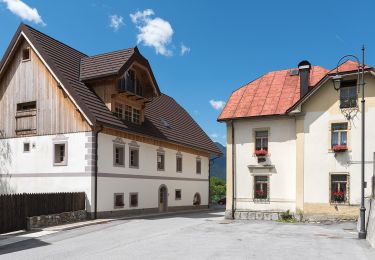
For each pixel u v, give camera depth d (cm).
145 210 3003
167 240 1603
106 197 2556
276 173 2500
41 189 2598
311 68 2762
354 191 2252
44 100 2645
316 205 2327
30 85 2706
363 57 1734
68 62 2778
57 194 2208
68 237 1714
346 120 2300
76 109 2509
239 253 1303
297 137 2406
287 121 2505
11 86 2778
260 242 1544
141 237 1700
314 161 2355
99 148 2514
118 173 2694
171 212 3312
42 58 2619
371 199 1798
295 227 2091
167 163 3372
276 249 1381
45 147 2614
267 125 2553
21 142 2703
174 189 3459
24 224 1967
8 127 2759
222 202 4856
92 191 2436
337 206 2278
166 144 3362
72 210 2317
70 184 2500
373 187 1936
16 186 2691
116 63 2725
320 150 2348
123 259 1212
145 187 3019
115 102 2759
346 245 1482
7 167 2736
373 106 2253
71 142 2527
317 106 2381
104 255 1280
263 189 2544
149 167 3088
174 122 3803
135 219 2553
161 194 3288
